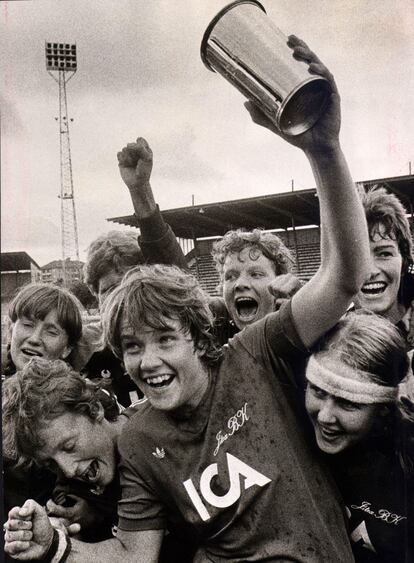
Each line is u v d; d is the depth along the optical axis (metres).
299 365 1.14
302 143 1.06
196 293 1.14
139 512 1.14
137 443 1.15
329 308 1.10
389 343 1.19
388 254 1.22
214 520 1.13
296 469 1.14
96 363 1.17
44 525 1.09
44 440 1.16
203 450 1.13
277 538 1.13
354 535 1.19
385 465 1.18
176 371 1.13
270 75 0.97
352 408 1.17
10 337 1.19
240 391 1.14
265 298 1.18
